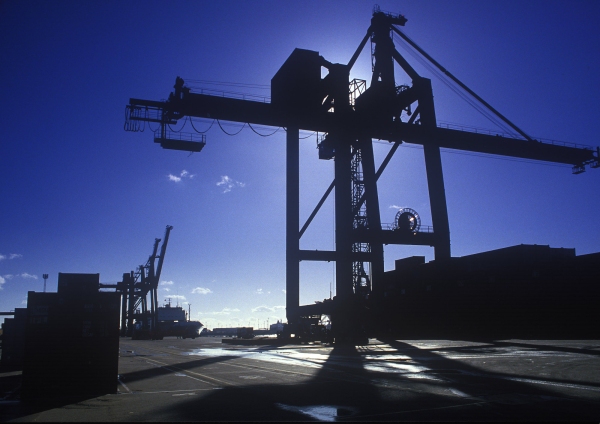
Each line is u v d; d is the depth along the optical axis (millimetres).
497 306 56688
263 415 10758
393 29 68500
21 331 28219
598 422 9805
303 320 59156
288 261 59719
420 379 17484
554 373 19031
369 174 68062
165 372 21547
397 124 63469
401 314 70625
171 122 55125
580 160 72938
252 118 58094
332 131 62844
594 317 47062
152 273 133125
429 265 65562
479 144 67438
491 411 11000
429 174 65000
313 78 61438
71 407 12219
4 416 11023
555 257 56875
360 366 23500
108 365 14867
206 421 10148
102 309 15195
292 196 60500
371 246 66000
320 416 10594
